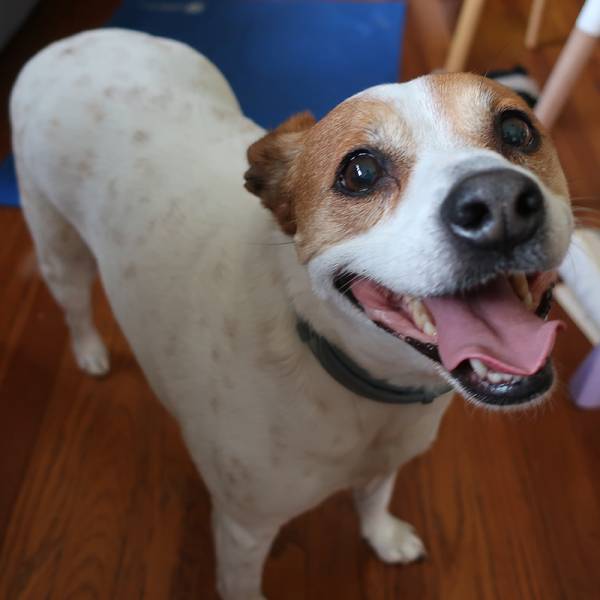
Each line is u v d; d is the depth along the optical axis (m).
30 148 1.43
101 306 2.06
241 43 2.89
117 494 1.69
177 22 2.99
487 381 0.82
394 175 0.89
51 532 1.62
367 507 1.50
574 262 1.81
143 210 1.24
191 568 1.57
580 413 1.84
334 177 0.92
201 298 1.12
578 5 3.16
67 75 1.42
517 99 0.97
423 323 0.87
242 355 1.05
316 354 1.00
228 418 1.08
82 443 1.78
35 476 1.71
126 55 1.45
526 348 0.82
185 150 1.28
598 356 1.73
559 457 1.76
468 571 1.58
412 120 0.90
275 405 1.04
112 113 1.34
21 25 2.91
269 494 1.12
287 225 1.03
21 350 1.96
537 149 0.96
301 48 2.88
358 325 0.93
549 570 1.58
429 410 1.13
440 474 1.73
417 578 1.57
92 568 1.57
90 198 1.33
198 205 1.20
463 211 0.76
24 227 2.24
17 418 1.82
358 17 3.05
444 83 0.93
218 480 1.16
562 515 1.67
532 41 2.93
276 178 1.06
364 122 0.91
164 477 1.72
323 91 2.69
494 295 0.87
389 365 0.98
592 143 2.53
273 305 1.03
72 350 1.97
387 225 0.87
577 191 2.31
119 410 1.84
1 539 1.60
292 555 1.59
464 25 2.52
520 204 0.74
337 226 0.92
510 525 1.65
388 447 1.17
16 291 2.09
